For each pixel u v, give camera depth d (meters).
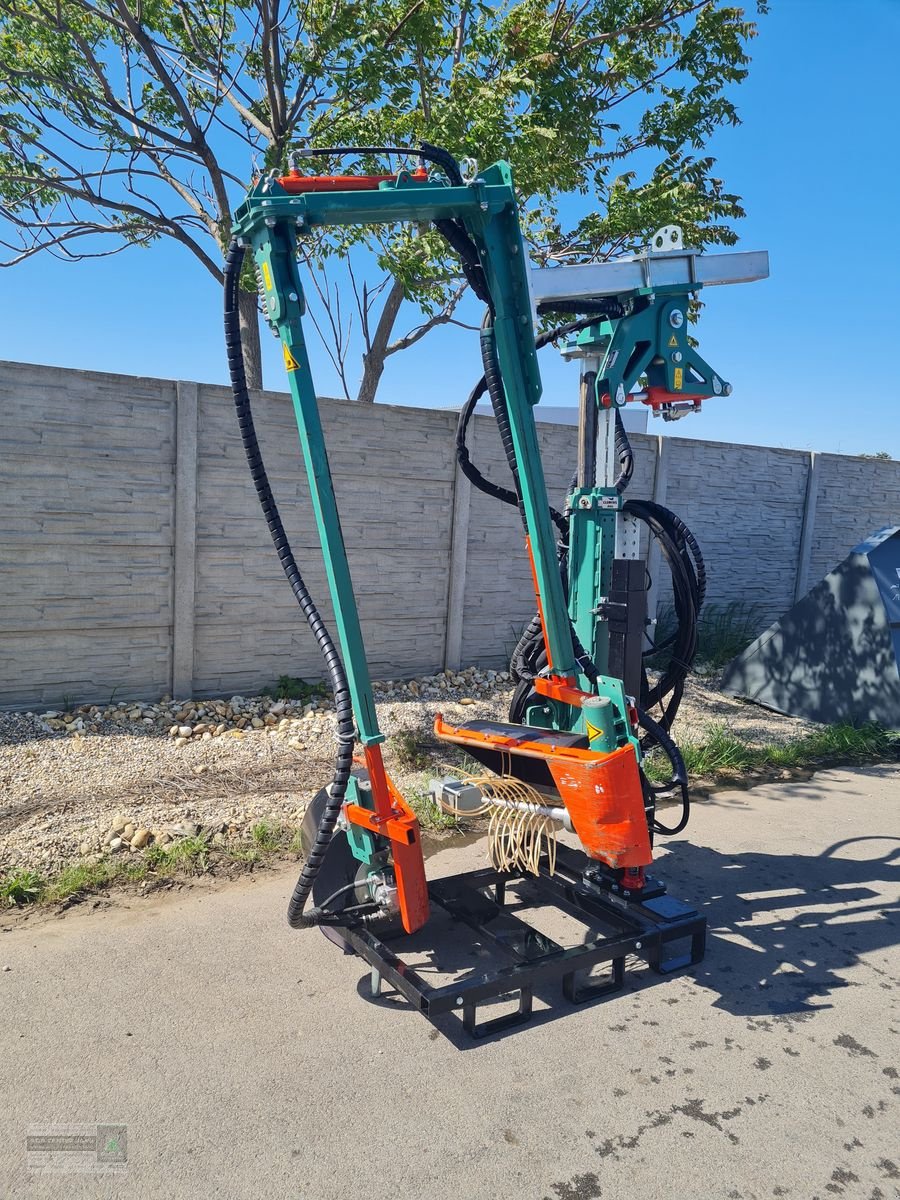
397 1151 2.21
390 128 6.96
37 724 4.92
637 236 8.28
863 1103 2.47
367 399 9.03
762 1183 2.15
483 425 6.70
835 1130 2.36
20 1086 2.38
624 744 3.16
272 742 5.23
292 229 2.58
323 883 3.12
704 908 3.74
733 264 3.54
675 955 3.32
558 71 7.21
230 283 2.65
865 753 6.10
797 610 6.98
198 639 5.60
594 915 3.29
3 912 3.35
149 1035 2.63
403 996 2.91
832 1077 2.59
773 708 7.14
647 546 7.99
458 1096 2.43
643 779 3.36
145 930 3.26
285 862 3.89
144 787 4.48
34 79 8.16
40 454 4.91
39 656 5.05
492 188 2.79
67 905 3.42
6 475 4.82
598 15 7.73
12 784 4.30
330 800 2.62
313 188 2.58
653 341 3.46
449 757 5.38
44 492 4.95
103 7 8.09
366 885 3.01
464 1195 2.08
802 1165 2.22
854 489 9.80
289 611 5.93
